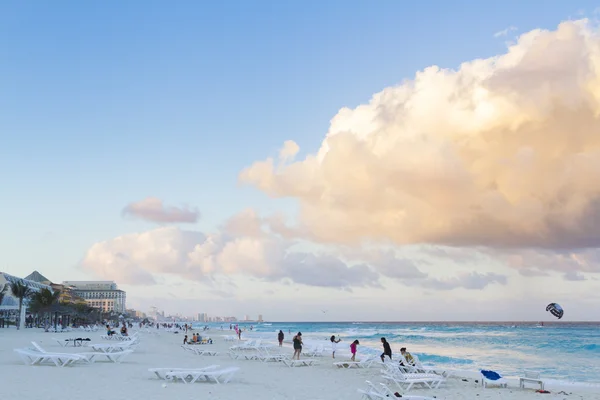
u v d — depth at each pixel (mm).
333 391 17781
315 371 25125
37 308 81438
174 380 18625
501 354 49938
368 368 27156
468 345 67875
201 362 28125
